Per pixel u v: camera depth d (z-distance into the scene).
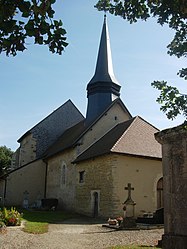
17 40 3.29
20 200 25.77
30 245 8.77
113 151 16.66
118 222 13.69
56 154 24.91
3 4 3.17
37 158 28.77
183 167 7.70
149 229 12.55
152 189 17.41
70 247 8.74
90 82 25.31
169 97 4.37
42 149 29.94
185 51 4.20
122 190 16.53
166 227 7.90
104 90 24.61
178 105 4.34
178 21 4.33
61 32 3.37
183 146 7.79
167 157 8.23
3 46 3.31
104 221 15.76
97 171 18.25
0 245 8.50
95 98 24.64
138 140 18.70
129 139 18.38
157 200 17.41
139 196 16.86
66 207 21.78
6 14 3.21
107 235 11.05
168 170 8.12
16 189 25.81
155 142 19.34
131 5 4.71
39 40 3.33
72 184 21.27
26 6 3.17
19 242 9.07
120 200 16.33
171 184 7.95
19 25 3.27
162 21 4.37
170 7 4.26
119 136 18.52
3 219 12.16
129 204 15.06
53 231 11.98
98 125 22.27
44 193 26.77
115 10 4.91
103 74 25.16
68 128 31.66
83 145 21.34
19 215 12.98
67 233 11.58
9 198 25.34
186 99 4.32
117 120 23.19
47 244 9.05
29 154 29.62
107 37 26.80
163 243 7.70
